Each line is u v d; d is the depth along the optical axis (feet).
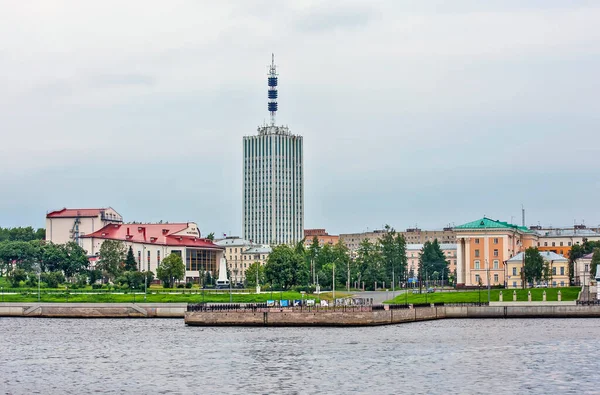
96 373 497.46
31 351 594.24
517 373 481.87
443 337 644.27
